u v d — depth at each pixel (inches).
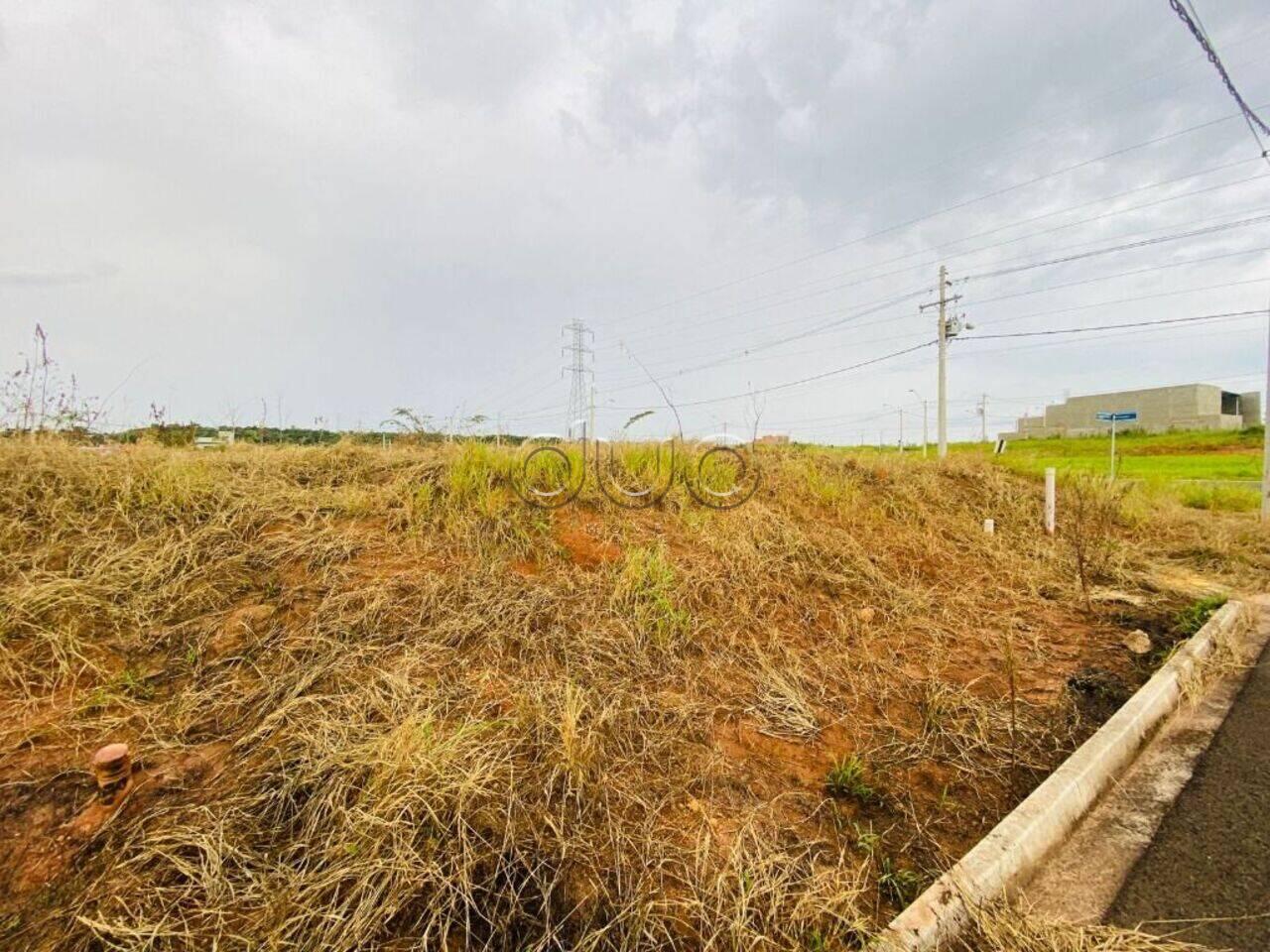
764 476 257.8
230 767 79.2
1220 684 136.4
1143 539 282.2
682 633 132.0
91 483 141.3
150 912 59.2
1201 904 69.7
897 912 70.2
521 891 65.0
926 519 255.0
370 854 64.0
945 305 853.2
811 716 110.3
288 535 140.3
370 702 91.6
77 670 92.3
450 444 226.5
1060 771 94.4
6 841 65.0
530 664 111.2
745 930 63.0
